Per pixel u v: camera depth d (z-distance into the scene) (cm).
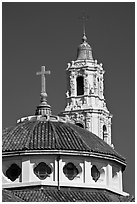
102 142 11300
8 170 10631
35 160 10575
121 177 11219
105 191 10756
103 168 10869
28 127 11088
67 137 10862
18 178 10562
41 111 11550
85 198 10406
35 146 10600
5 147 10669
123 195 11056
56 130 10994
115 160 10994
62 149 10575
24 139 10775
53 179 10519
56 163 10556
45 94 11650
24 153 10550
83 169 10656
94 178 10806
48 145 10606
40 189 10419
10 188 10500
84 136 11088
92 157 10738
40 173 10562
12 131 11031
